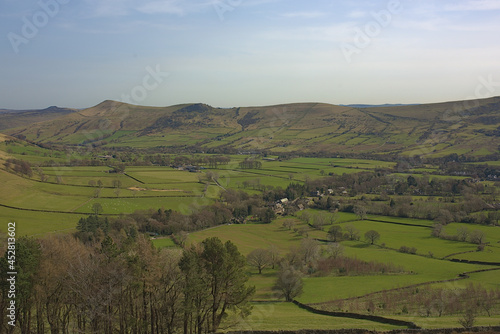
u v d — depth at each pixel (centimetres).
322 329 4072
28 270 3984
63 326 4438
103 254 4534
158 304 4275
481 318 4566
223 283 4081
